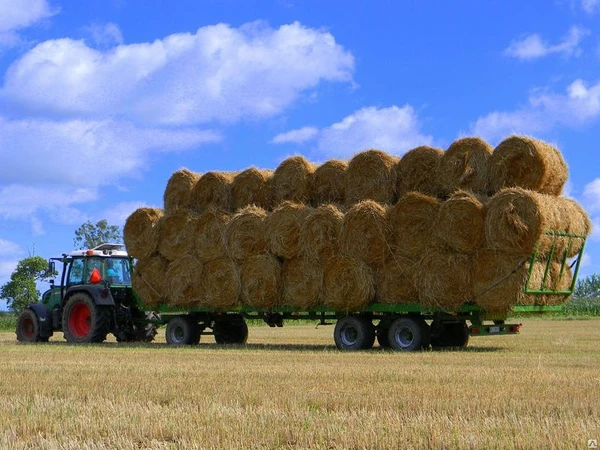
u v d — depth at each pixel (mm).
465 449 6297
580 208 16797
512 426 6980
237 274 19016
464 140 16547
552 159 15945
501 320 17203
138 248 20641
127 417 7688
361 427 7070
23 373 11633
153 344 20375
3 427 7344
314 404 8383
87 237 69938
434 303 16219
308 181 18609
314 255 17719
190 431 7059
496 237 15367
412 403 8289
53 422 7484
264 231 18578
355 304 17234
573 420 7176
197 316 20781
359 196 17734
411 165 17188
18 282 57250
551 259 15977
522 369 11828
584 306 43969
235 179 19703
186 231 19938
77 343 20797
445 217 15914
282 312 18844
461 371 11508
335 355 15219
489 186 16250
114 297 21609
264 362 13555
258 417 7574
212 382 10242
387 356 14875
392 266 16828
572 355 14938
